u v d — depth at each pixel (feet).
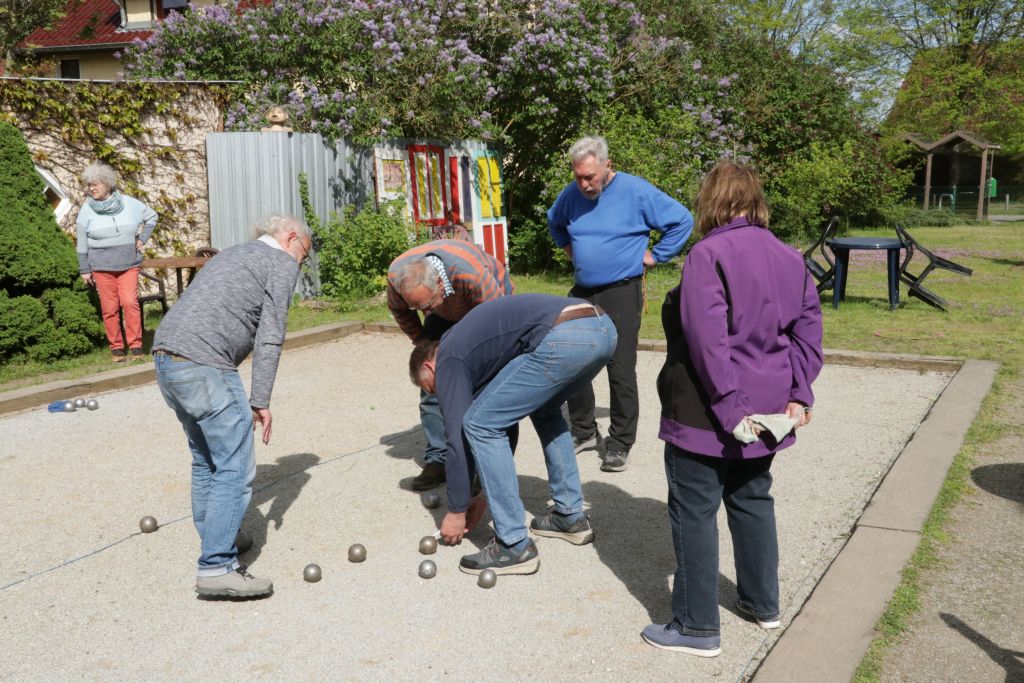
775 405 9.63
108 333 26.94
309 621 11.24
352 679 9.85
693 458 9.81
